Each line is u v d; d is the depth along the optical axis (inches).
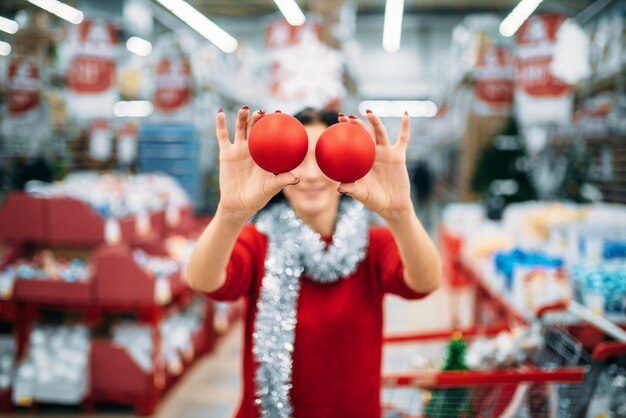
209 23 237.1
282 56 220.5
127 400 128.6
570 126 240.4
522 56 197.0
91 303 127.9
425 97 713.6
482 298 165.3
